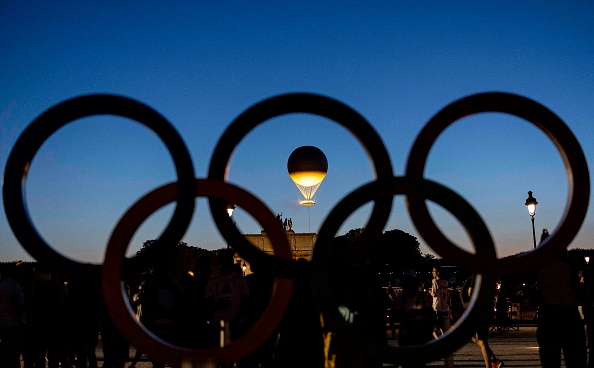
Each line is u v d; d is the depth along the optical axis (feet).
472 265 26.94
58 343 36.76
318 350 29.07
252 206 27.43
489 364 38.91
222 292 33.71
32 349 36.78
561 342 32.94
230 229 27.76
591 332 35.22
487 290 26.91
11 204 28.58
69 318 36.60
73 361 44.96
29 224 28.68
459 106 28.25
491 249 27.04
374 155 27.99
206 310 33.86
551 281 32.94
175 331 34.40
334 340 26.63
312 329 29.12
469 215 26.99
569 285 32.63
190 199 27.53
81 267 28.78
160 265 35.24
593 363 35.12
